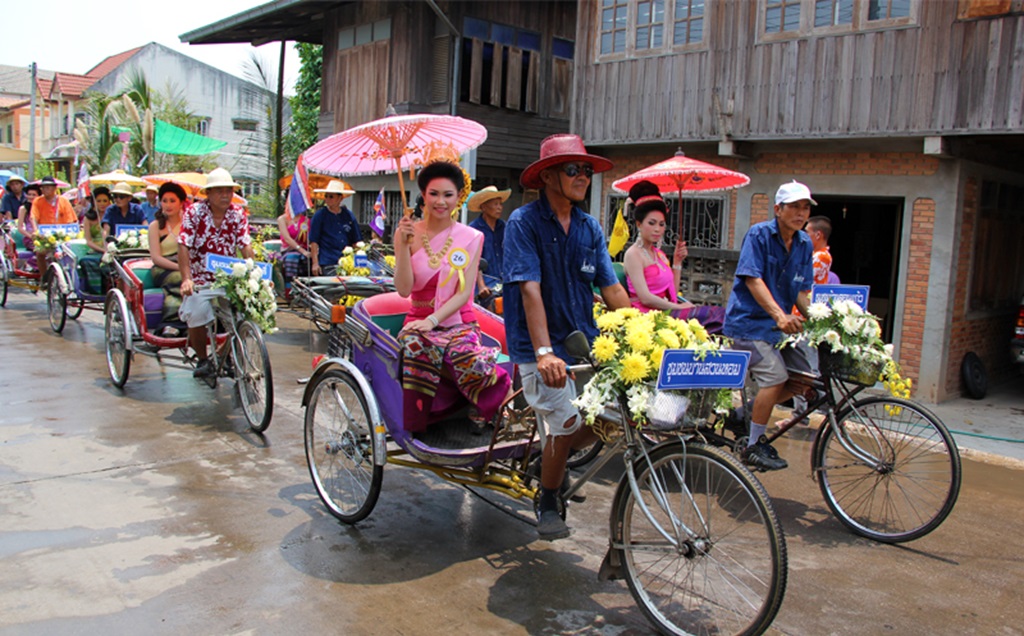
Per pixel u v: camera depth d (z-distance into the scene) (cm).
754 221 962
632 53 1016
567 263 357
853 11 833
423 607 342
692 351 305
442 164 406
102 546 385
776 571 284
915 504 468
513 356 360
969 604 365
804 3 865
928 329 833
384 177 1522
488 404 397
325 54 1667
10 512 420
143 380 718
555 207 355
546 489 367
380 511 448
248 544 395
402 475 511
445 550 400
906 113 802
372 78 1540
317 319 493
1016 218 957
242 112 3488
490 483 399
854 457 458
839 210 1283
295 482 482
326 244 916
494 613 339
